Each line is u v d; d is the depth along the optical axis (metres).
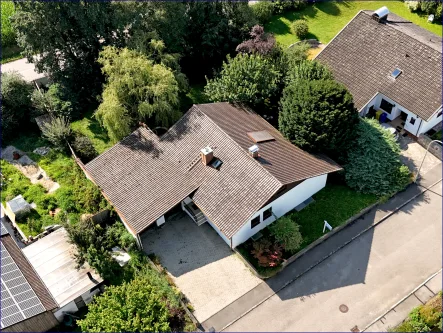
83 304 29.77
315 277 31.19
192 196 32.28
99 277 29.89
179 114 39.56
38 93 41.28
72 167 37.88
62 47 41.62
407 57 39.44
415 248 32.50
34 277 29.47
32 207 35.31
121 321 26.50
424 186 36.25
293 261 32.00
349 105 34.09
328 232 33.19
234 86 38.00
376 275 31.17
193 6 43.16
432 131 40.31
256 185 30.72
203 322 29.23
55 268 30.12
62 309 28.61
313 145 34.31
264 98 38.47
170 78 37.00
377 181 35.16
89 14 38.84
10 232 34.66
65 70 42.88
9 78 41.56
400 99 38.62
